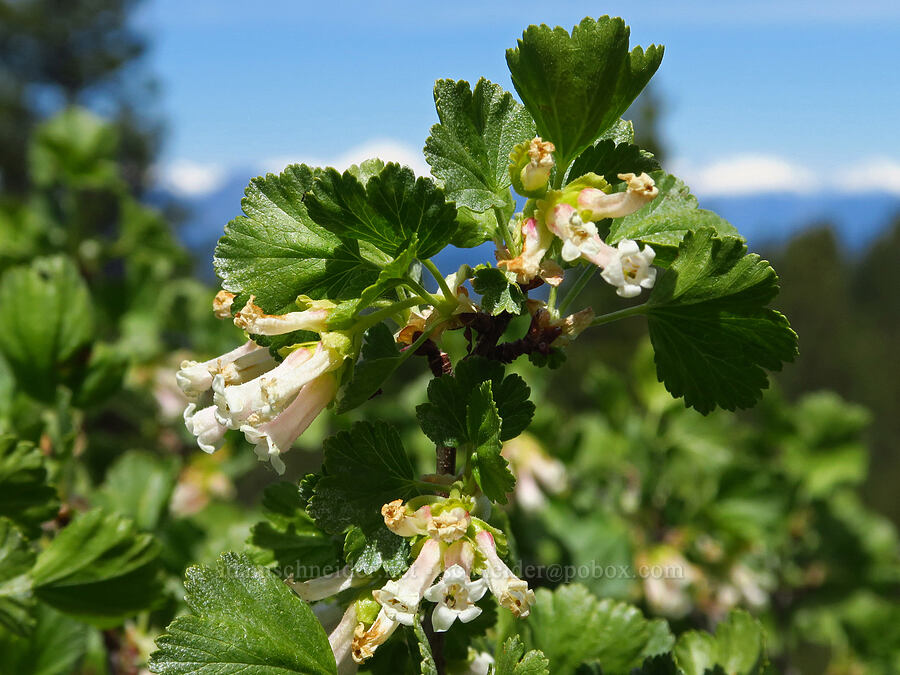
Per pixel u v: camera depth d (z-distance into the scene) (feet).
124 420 0.76
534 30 0.26
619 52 0.26
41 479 0.34
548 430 0.73
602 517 0.67
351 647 0.25
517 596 0.22
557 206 0.25
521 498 0.67
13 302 0.45
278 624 0.23
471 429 0.24
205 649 0.22
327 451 0.24
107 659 0.43
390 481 0.24
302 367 0.23
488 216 0.28
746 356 0.28
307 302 0.25
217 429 0.23
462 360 0.25
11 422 0.46
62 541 0.34
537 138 0.25
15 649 0.37
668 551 0.71
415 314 0.27
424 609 0.26
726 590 0.74
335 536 0.29
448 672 0.28
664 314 0.28
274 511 0.30
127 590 0.36
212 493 0.78
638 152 0.28
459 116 0.27
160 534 0.51
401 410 0.80
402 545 0.24
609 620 0.32
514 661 0.23
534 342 0.26
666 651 0.32
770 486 0.74
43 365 0.46
